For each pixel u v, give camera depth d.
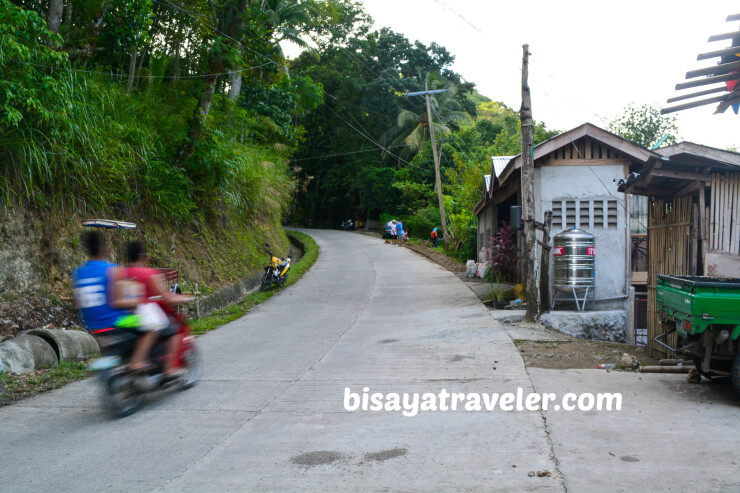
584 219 12.65
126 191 12.16
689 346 5.96
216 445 4.79
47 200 10.06
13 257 9.09
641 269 14.54
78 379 7.30
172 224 14.38
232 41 14.80
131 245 6.16
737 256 7.52
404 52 44.03
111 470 4.28
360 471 4.12
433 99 41.22
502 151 35.50
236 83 24.86
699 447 4.39
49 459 4.54
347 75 46.50
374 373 7.29
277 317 12.62
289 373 7.45
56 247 10.04
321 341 9.68
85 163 10.45
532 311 10.77
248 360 8.35
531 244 10.82
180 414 5.73
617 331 11.30
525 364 7.58
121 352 5.70
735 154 10.20
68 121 9.48
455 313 12.03
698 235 7.98
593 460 4.16
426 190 40.91
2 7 8.42
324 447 4.67
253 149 20.84
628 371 7.21
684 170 7.77
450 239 30.48
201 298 13.14
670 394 6.06
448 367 7.47
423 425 5.18
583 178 12.69
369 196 45.78
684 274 8.26
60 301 9.57
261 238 22.06
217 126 16.94
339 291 16.39
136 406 5.84
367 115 45.97
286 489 3.85
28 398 6.44
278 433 5.07
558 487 3.71
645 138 23.58
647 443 4.50
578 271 11.62
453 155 36.12
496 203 17.91
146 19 12.55
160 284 6.15
